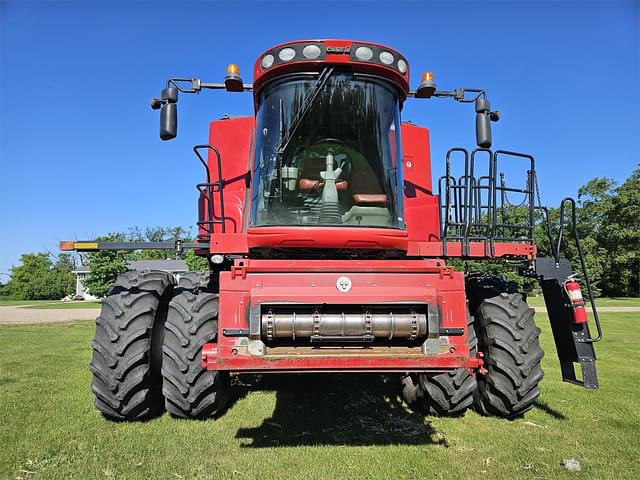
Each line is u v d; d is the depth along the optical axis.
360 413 5.46
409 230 5.08
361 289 3.87
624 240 50.03
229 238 4.50
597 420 5.27
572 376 4.85
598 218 51.50
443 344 3.83
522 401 4.92
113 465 3.92
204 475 3.74
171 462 3.98
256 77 4.59
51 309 31.80
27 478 3.69
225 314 3.77
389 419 5.24
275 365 3.68
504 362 4.88
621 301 38.84
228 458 4.07
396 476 3.76
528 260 4.97
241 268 3.85
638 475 3.82
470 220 4.73
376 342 3.97
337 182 4.45
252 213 4.51
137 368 4.71
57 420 5.07
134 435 4.61
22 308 33.66
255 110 5.12
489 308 5.00
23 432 4.69
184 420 5.06
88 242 4.80
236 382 6.07
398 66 4.56
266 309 3.84
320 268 3.89
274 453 4.20
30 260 67.00
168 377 4.69
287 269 3.87
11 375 7.51
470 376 5.16
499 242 4.80
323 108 4.46
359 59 4.41
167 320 4.78
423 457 4.15
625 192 49.47
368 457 4.14
